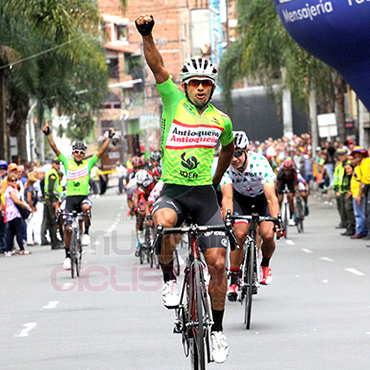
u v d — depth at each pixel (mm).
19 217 39469
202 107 13320
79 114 87000
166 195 13477
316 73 66875
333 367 14062
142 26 12859
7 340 17594
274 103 90438
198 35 187625
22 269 32656
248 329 17828
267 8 69438
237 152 19875
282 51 71312
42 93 72062
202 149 13320
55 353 16031
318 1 38406
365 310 19719
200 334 12414
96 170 101125
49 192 41719
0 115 64688
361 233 40438
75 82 82750
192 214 13562
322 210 62750
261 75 83250
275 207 19938
